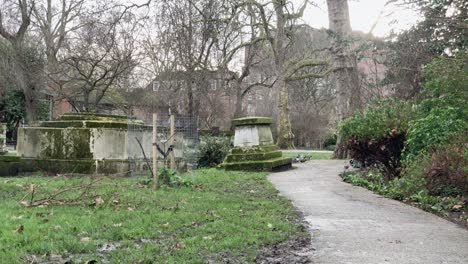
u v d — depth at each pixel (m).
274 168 15.59
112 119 14.08
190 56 23.58
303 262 4.52
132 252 4.59
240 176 13.47
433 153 9.13
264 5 25.62
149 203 7.59
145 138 13.13
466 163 8.33
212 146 18.72
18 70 29.66
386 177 11.48
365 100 22.75
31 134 13.29
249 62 33.00
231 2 23.58
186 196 8.67
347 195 9.43
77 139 12.64
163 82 27.83
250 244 5.15
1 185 9.64
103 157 12.64
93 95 37.31
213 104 32.72
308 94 49.69
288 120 29.56
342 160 20.47
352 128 12.05
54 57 30.88
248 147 16.45
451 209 7.62
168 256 4.53
